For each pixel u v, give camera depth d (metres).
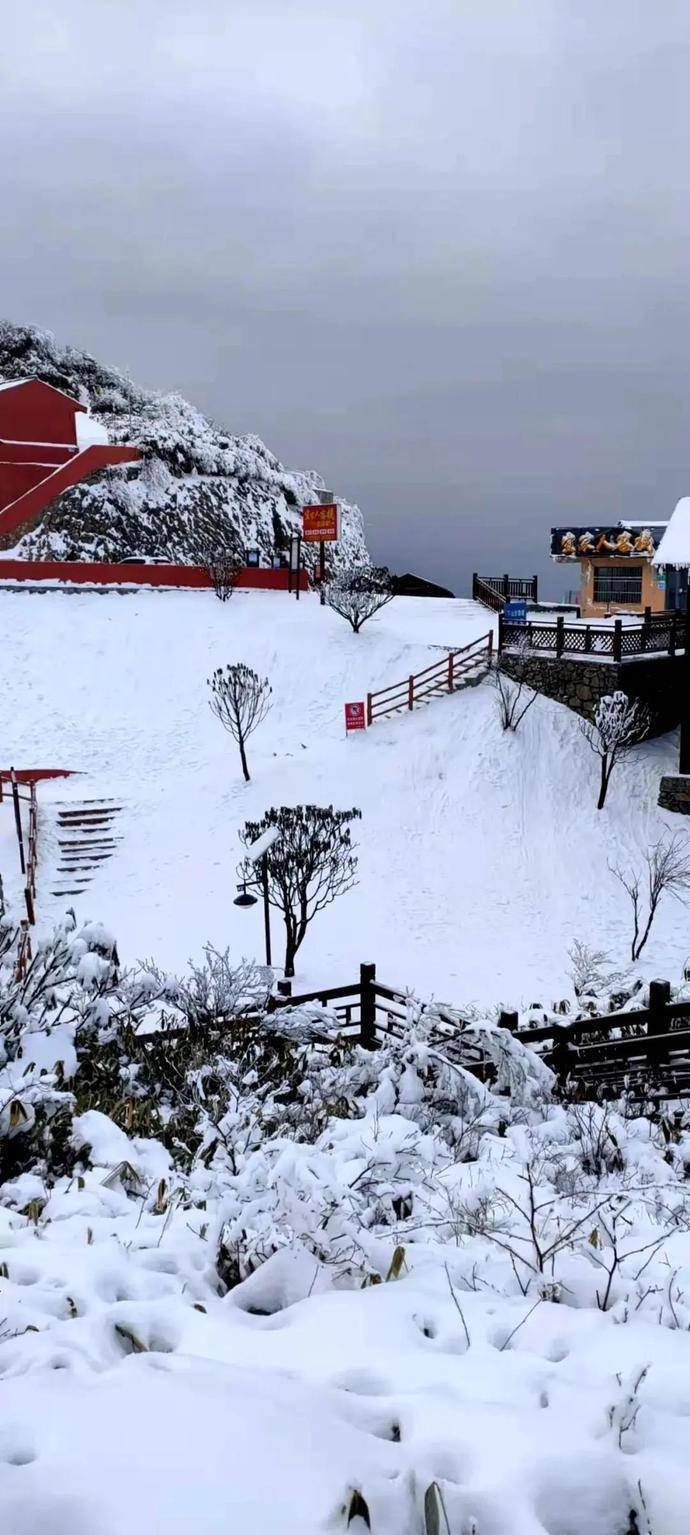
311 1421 2.04
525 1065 6.61
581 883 21.66
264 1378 2.32
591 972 15.89
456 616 35.88
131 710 29.17
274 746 27.12
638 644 25.98
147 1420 1.98
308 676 30.02
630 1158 5.88
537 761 24.78
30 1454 1.89
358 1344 2.71
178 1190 4.73
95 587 33.97
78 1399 2.08
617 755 25.05
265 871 17.44
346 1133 5.51
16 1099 5.05
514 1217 4.36
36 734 27.70
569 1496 1.97
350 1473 1.87
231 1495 1.76
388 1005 15.90
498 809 23.69
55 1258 3.43
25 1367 2.48
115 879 21.89
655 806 23.64
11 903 20.25
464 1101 6.33
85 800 24.56
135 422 54.28
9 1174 4.92
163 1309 2.99
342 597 32.09
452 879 21.75
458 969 18.44
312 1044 8.70
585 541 36.19
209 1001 9.47
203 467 46.09
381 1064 7.25
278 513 48.06
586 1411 2.26
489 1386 2.46
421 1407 2.26
